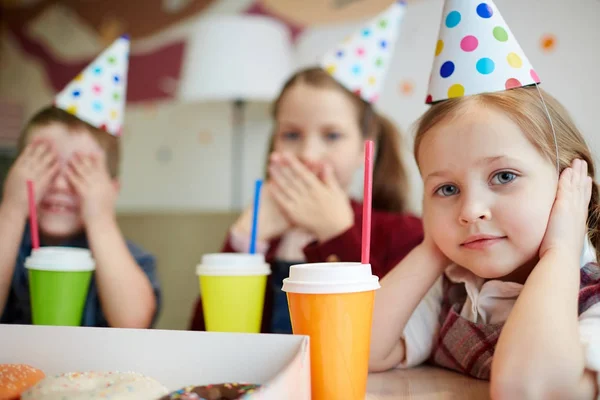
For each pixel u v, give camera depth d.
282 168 1.39
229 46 1.87
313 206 1.33
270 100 2.10
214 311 0.85
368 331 0.62
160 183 2.31
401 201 1.54
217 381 0.59
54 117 1.21
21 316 1.12
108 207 1.18
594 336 0.61
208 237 1.83
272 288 1.29
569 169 0.72
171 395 0.49
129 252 1.20
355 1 1.97
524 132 0.69
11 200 1.13
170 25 2.32
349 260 1.15
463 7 0.73
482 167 0.70
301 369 0.53
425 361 0.88
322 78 1.46
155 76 2.34
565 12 1.46
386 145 1.55
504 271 0.70
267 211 1.40
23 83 2.60
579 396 0.57
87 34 2.49
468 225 0.71
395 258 1.14
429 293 0.86
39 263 0.88
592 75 1.42
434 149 0.74
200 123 2.24
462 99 0.73
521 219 0.68
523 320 0.60
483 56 0.71
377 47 1.37
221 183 2.20
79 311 0.92
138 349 0.62
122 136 2.39
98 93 1.20
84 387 0.55
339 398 0.59
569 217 0.69
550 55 1.48
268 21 1.95
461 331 0.78
